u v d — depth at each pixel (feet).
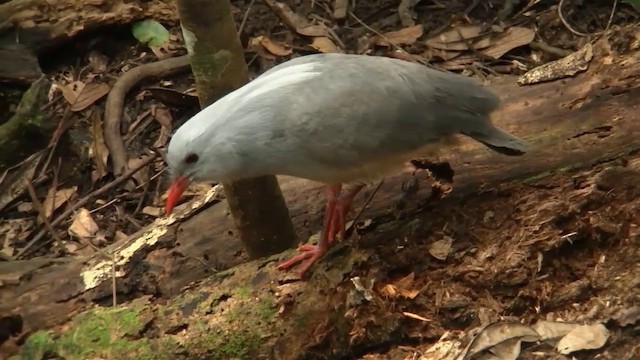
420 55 37.91
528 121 26.96
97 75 38.58
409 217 24.53
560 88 27.45
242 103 21.97
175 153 22.20
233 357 22.79
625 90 26.61
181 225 27.30
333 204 24.64
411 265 22.94
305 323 22.61
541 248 22.15
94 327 23.58
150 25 39.29
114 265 26.14
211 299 23.56
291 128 21.94
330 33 38.75
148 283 25.90
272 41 38.60
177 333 23.12
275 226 26.61
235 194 25.76
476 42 38.09
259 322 22.90
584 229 22.24
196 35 23.00
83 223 33.06
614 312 20.66
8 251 32.37
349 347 21.97
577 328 20.52
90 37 39.52
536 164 25.79
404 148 22.98
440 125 23.16
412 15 39.63
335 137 22.15
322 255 23.88
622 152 24.64
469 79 24.12
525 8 39.47
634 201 22.45
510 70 36.96
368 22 39.83
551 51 37.19
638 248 21.65
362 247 23.44
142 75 37.50
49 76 38.63
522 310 21.57
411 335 21.65
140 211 33.40
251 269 24.12
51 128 36.11
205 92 24.17
